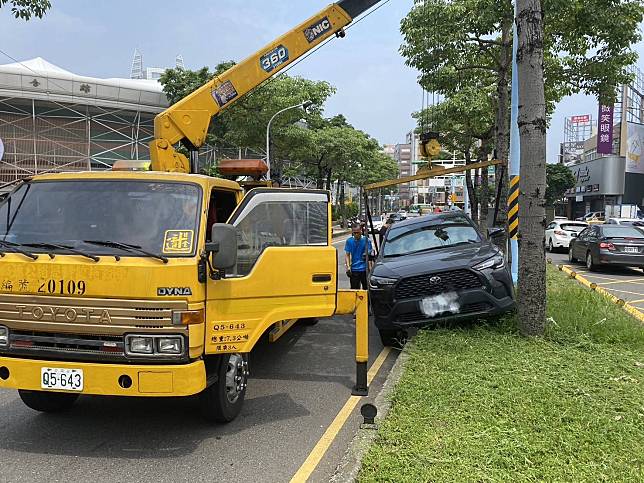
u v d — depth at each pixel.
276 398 5.62
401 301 7.17
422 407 4.61
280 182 8.89
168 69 31.14
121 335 4.00
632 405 4.54
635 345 6.46
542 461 3.62
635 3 10.92
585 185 58.41
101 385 3.99
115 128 36.09
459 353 6.10
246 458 4.23
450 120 21.16
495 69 13.14
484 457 3.69
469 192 24.84
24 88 31.81
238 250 4.52
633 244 15.99
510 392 4.86
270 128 26.67
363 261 10.39
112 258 4.05
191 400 5.56
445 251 8.24
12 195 4.64
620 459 3.64
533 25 6.59
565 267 16.81
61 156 33.69
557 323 7.09
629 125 53.16
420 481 3.40
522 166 6.77
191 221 4.31
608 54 12.15
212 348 4.29
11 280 4.12
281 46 8.27
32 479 3.88
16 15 8.02
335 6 8.45
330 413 5.19
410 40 12.62
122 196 4.49
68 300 4.04
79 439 4.59
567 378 5.20
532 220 6.70
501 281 7.20
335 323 9.48
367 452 3.83
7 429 4.80
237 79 8.04
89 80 33.41
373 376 6.41
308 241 4.89
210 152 35.28
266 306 4.62
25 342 4.13
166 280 3.99
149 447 4.44
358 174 47.00
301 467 4.08
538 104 6.62
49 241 4.29
